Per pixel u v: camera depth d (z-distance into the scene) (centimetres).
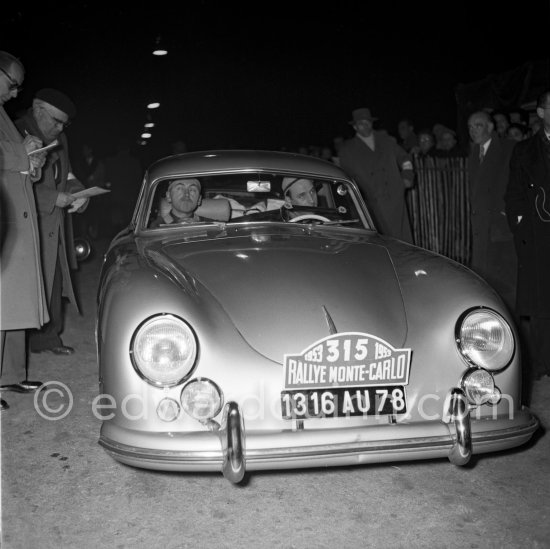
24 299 396
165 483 310
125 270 313
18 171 387
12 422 378
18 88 387
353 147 639
